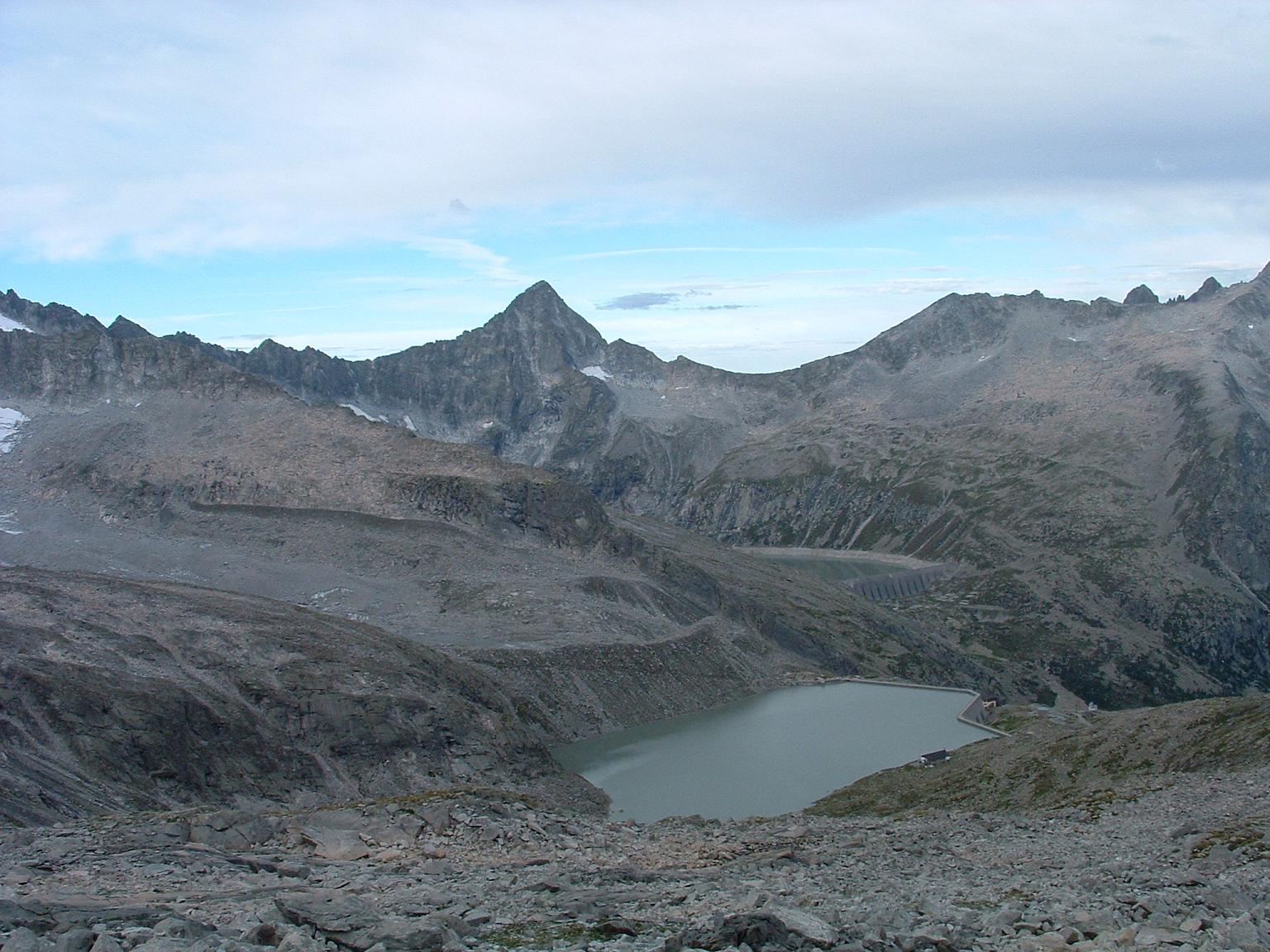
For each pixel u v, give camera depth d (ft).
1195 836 196.34
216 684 452.76
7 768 322.14
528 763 481.05
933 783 428.97
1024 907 128.47
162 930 97.71
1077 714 594.65
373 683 481.87
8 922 101.86
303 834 198.80
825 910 122.01
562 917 120.57
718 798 460.14
